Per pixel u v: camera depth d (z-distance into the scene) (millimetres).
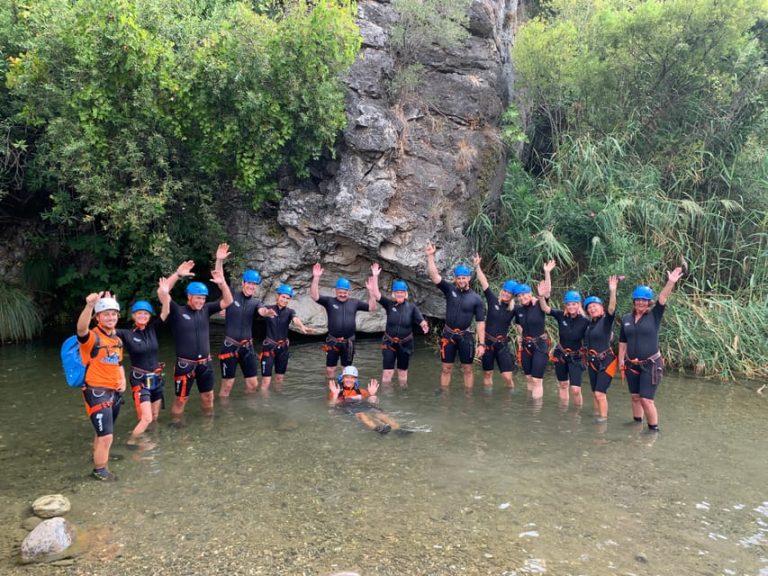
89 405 4828
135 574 3416
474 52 10836
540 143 12859
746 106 10594
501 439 5887
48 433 5906
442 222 10031
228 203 10227
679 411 6977
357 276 10367
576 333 7117
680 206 10141
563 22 11430
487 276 10664
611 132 11008
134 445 5586
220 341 10414
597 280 9398
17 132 9242
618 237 9438
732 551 3750
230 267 10203
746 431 6250
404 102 10188
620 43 10578
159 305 10992
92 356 4836
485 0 11234
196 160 9188
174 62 8281
